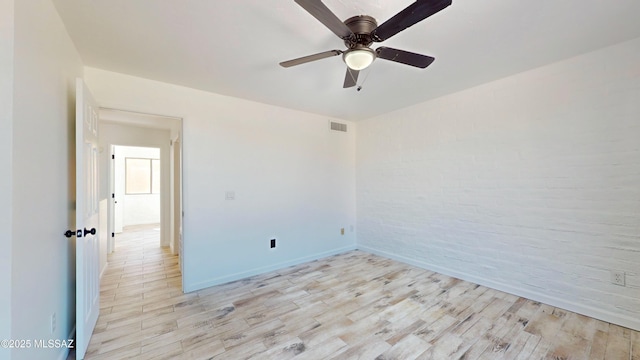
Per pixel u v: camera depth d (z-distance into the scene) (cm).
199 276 296
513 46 210
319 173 412
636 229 207
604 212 221
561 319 224
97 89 243
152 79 267
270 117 357
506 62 239
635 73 206
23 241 121
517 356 179
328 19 140
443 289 288
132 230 646
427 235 352
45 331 146
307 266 371
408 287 294
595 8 162
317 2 124
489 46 209
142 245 495
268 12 163
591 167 227
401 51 170
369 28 164
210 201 306
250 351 186
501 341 195
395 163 393
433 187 344
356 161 460
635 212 208
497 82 281
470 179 306
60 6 155
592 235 227
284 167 370
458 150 316
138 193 732
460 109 313
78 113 174
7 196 111
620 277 214
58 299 167
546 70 248
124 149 690
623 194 213
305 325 219
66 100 182
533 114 257
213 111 308
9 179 111
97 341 196
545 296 252
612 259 217
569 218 238
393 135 396
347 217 450
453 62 236
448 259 329
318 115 411
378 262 386
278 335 205
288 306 252
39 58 138
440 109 333
